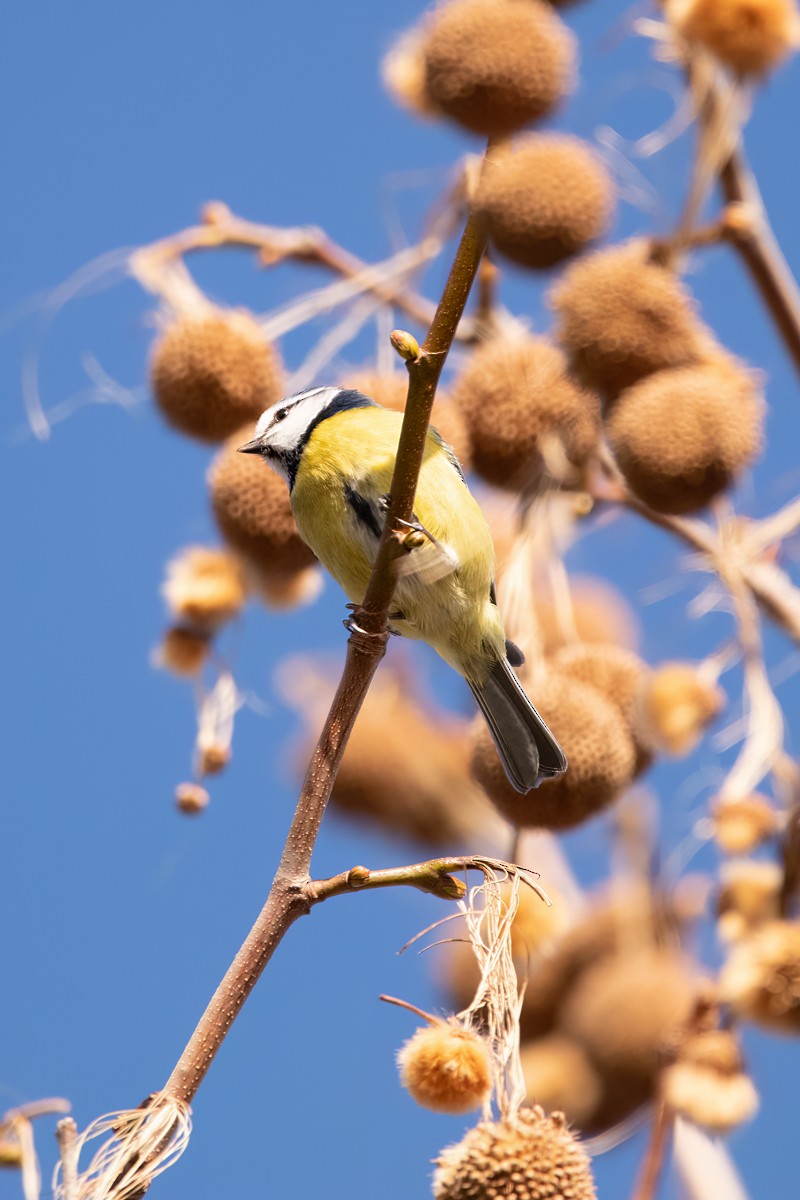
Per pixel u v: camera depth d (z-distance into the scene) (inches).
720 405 375.2
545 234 390.6
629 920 464.8
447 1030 236.7
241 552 392.5
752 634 391.5
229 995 234.2
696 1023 355.6
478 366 402.0
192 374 403.9
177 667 388.2
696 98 414.9
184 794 378.3
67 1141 220.4
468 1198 223.5
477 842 487.8
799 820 370.0
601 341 387.2
